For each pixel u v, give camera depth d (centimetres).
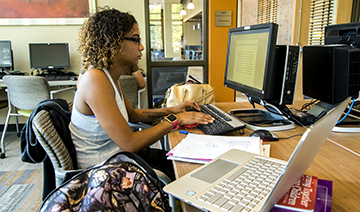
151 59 352
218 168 69
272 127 112
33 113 101
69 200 65
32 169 241
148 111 145
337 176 70
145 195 72
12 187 208
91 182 68
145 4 337
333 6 347
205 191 58
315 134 47
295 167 49
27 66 345
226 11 334
